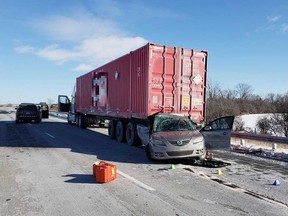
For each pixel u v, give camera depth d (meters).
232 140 15.02
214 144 10.70
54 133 19.84
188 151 9.68
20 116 29.36
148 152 10.34
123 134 15.38
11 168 8.77
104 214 5.16
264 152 11.65
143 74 12.87
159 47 12.62
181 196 6.16
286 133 36.44
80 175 7.95
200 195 6.24
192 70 13.34
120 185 6.97
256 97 68.69
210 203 5.74
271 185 7.10
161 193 6.36
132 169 8.80
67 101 34.72
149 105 12.43
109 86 17.41
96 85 20.34
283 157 10.74
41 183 7.12
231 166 9.33
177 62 13.00
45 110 40.84
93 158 10.62
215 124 10.84
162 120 11.30
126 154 11.64
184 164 9.68
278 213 5.25
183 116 11.92
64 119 39.66
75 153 11.70
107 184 7.05
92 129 24.08
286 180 7.59
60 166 9.12
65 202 5.77
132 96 14.02
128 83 14.54
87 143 14.99
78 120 26.02
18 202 5.77
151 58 12.47
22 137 17.08
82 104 24.48
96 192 6.42
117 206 5.55
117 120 16.30
